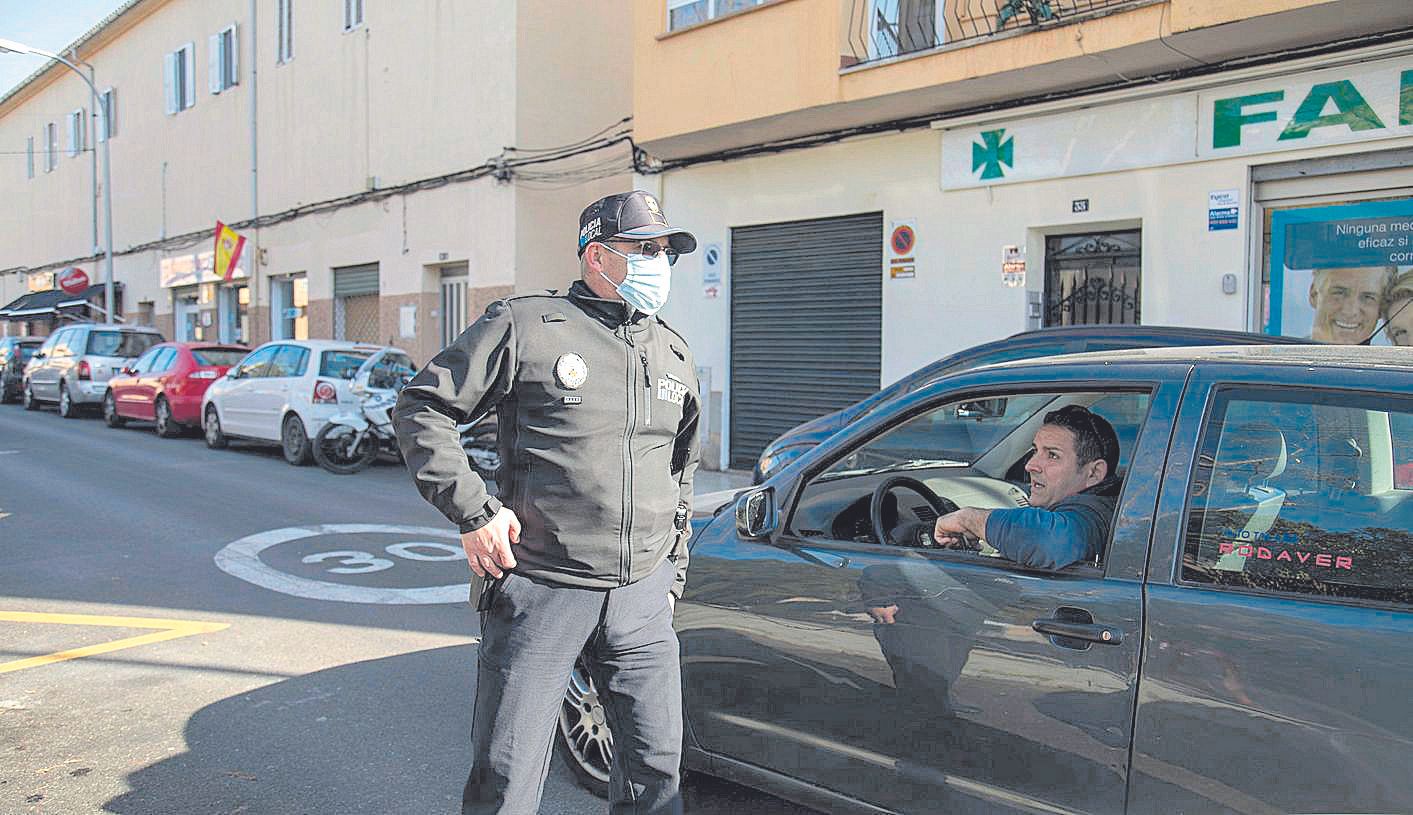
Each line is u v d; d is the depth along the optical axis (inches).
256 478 467.2
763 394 479.8
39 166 1355.8
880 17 398.6
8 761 161.6
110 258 1001.5
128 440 628.4
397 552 310.8
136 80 1091.3
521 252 610.5
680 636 137.9
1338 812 87.7
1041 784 104.7
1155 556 102.0
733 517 141.9
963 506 152.3
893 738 116.3
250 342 898.1
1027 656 106.1
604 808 148.4
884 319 422.6
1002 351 245.9
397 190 701.3
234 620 237.9
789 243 464.4
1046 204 371.6
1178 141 338.0
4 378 985.5
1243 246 326.3
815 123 425.1
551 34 618.8
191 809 146.2
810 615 124.5
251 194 885.2
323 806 147.6
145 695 190.4
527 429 103.0
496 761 101.6
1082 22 323.3
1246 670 93.4
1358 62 302.8
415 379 102.3
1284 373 101.5
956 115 391.2
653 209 106.2
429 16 671.1
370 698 189.3
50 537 328.2
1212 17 295.9
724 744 133.8
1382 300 309.0
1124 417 120.3
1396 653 87.1
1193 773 95.1
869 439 130.3
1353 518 94.5
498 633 103.5
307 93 804.0
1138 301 363.9
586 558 101.9
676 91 451.5
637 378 105.1
